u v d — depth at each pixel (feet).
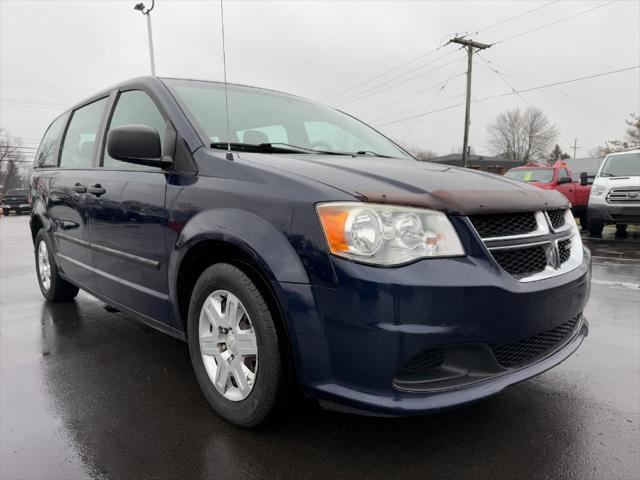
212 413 7.86
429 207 6.17
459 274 5.95
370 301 5.74
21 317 13.44
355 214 5.95
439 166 8.94
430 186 6.75
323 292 6.01
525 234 6.85
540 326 6.65
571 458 6.66
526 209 6.91
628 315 13.94
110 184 9.88
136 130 7.94
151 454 6.71
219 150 8.04
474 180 7.61
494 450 6.84
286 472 6.31
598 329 12.59
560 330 7.61
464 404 6.06
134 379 9.21
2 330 12.28
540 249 7.09
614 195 32.83
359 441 7.02
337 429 7.32
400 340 5.73
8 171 206.59
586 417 7.81
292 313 6.21
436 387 6.11
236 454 6.70
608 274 20.84
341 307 5.89
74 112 13.52
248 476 6.23
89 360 10.20
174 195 8.02
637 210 31.55
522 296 6.32
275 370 6.60
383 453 6.73
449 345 5.94
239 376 7.16
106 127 10.89
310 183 6.50
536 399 8.44
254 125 9.58
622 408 8.13
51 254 13.96
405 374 6.10
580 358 10.46
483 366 6.36
